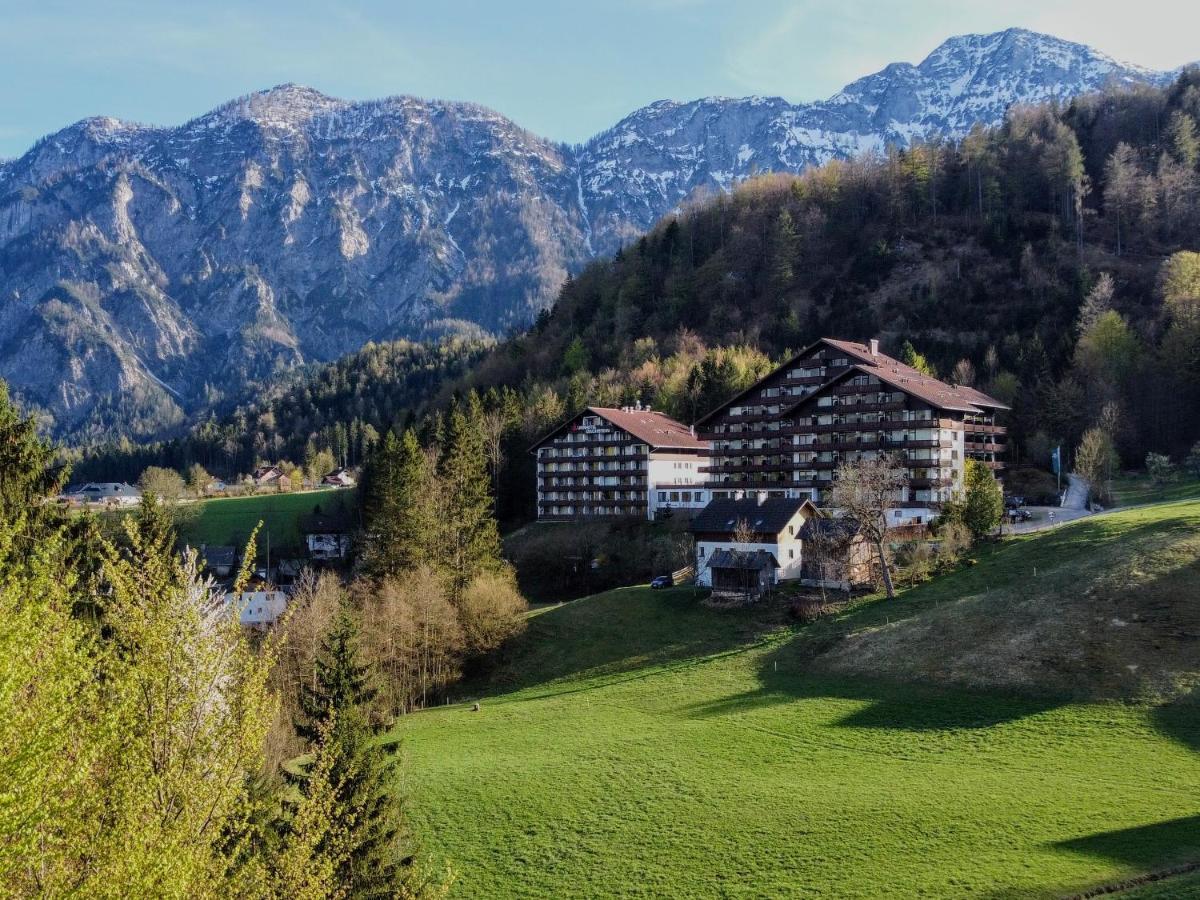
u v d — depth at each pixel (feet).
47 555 72.08
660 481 475.31
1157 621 205.67
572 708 240.94
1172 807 135.74
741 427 458.91
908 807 148.66
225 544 528.63
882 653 234.99
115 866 60.34
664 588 341.82
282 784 127.34
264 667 77.51
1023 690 197.57
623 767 184.44
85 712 69.56
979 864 125.29
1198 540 235.20
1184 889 104.99
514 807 168.14
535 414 553.23
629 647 292.40
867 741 185.26
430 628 287.89
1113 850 123.75
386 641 267.59
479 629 298.15
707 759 184.75
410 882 113.50
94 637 78.43
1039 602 231.50
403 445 394.52
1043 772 157.58
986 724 184.96
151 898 61.31
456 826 162.20
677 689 242.78
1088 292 610.65
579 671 283.18
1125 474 456.45
